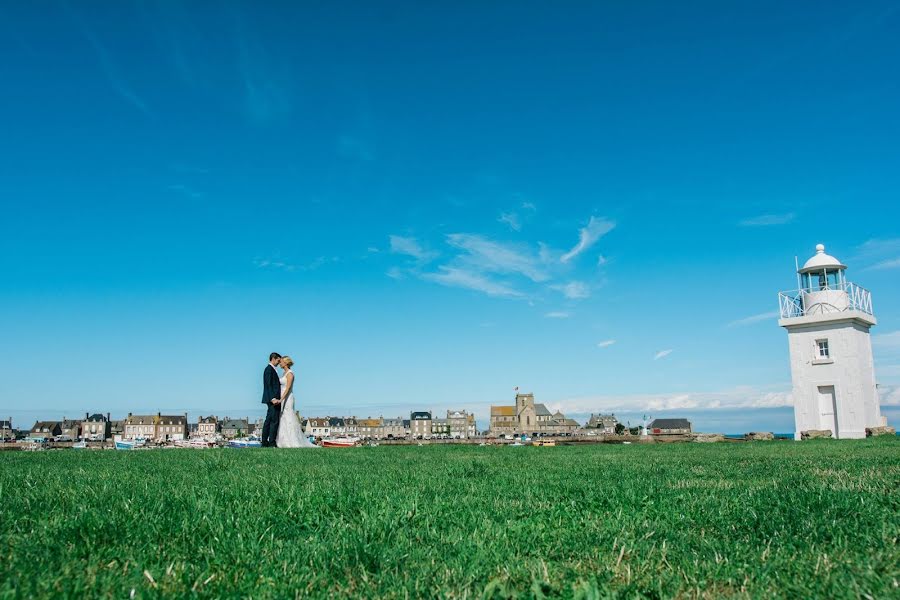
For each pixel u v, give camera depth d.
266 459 12.88
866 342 36.81
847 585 3.62
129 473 9.04
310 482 7.70
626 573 4.00
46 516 5.31
